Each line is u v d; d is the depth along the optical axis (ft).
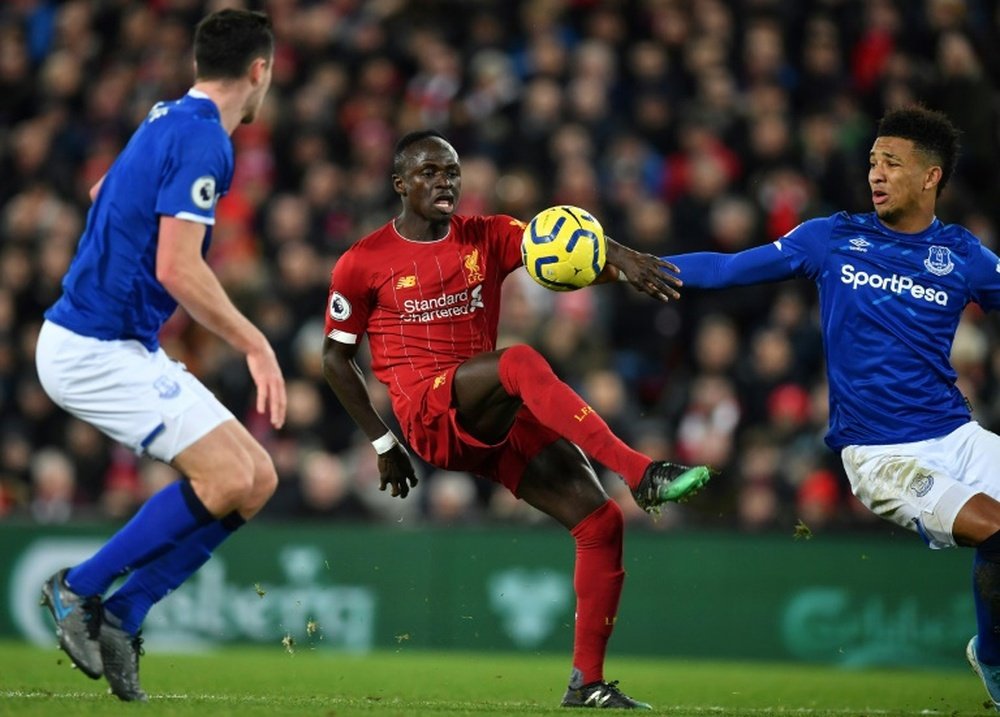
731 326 144.56
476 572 121.70
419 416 71.72
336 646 122.31
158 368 62.90
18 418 145.69
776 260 70.54
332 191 155.02
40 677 85.30
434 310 72.43
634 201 148.36
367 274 72.64
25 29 187.01
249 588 123.24
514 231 73.87
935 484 67.21
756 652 119.85
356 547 122.93
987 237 149.18
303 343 141.69
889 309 69.62
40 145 168.14
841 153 152.66
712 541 121.08
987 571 67.87
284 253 149.59
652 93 157.58
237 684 86.63
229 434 63.00
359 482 131.64
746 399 134.10
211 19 64.54
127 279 61.87
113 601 62.59
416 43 169.48
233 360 140.97
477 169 150.10
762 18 165.17
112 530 124.16
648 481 64.13
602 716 63.77
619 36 165.78
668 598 121.19
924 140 69.21
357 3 176.96
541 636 120.67
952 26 161.48
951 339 70.59
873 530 120.47
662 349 144.46
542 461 71.82
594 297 144.87
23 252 159.53
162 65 173.27
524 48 167.94
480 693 83.66
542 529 121.60
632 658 120.98
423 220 72.74
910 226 70.38
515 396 68.49
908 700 86.02
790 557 120.06
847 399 70.49
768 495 125.90
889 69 158.71
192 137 61.21
